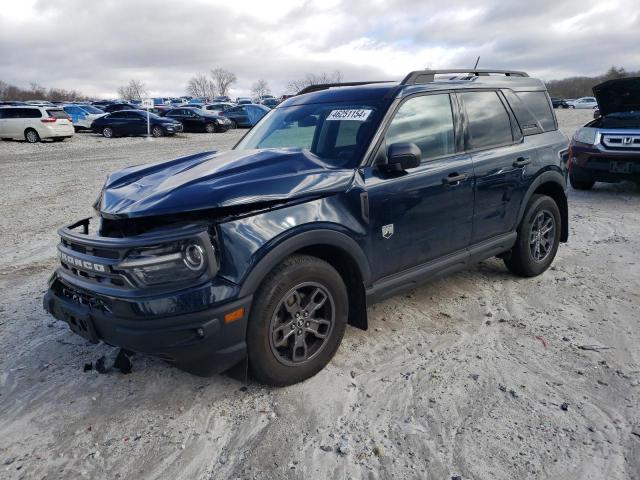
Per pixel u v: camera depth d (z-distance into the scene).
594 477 2.41
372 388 3.17
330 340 3.30
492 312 4.24
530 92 4.94
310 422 2.86
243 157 3.26
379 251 3.45
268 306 2.90
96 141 23.62
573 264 5.38
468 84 4.28
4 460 2.61
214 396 3.11
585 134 8.94
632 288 4.68
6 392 3.20
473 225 4.15
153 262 2.61
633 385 3.14
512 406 2.96
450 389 3.14
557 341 3.72
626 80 8.23
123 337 2.66
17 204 9.18
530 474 2.44
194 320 2.63
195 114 29.16
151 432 2.80
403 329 3.96
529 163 4.58
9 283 5.12
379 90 3.82
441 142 3.92
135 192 3.00
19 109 22.67
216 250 2.71
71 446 2.71
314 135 3.78
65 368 3.46
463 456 2.56
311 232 3.00
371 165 3.42
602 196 8.93
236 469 2.52
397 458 2.56
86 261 2.80
